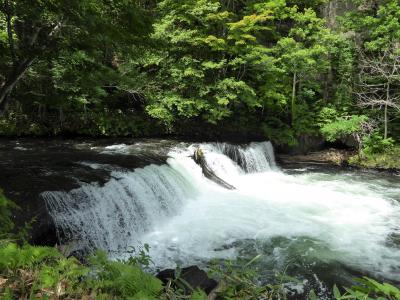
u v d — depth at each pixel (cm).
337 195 1348
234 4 2069
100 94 1594
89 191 888
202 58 1758
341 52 2034
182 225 1021
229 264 423
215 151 1573
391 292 229
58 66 1266
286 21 2147
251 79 1941
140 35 877
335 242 946
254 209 1169
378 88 1884
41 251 347
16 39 1079
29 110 1645
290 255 866
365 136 1859
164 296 313
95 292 307
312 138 2025
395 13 1788
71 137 1628
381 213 1170
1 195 574
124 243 905
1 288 299
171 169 1225
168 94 1712
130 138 1670
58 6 746
